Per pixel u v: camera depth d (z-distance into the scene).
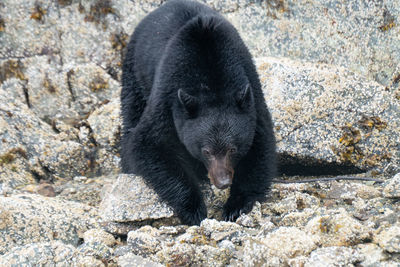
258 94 10.24
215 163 9.34
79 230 9.28
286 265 7.12
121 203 9.74
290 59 13.41
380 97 11.66
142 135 10.30
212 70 9.59
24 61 14.41
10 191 11.47
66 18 14.55
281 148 11.44
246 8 13.91
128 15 14.53
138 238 8.10
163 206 9.89
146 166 10.19
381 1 13.04
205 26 9.77
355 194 9.75
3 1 14.41
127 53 12.64
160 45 11.25
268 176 10.24
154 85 10.45
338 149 11.35
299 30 13.60
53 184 12.37
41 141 12.81
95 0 14.52
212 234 8.45
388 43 12.91
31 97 14.30
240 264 7.55
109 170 12.96
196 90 9.58
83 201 11.33
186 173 10.36
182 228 9.12
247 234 8.34
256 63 12.58
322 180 10.84
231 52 9.80
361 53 13.09
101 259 7.82
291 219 8.59
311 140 11.44
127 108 12.43
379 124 11.44
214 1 13.95
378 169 11.25
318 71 12.09
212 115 9.34
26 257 7.75
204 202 10.44
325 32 13.41
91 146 13.09
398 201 8.88
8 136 12.45
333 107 11.69
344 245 7.46
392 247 7.10
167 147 10.28
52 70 14.38
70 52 14.55
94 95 14.32
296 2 13.64
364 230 7.58
